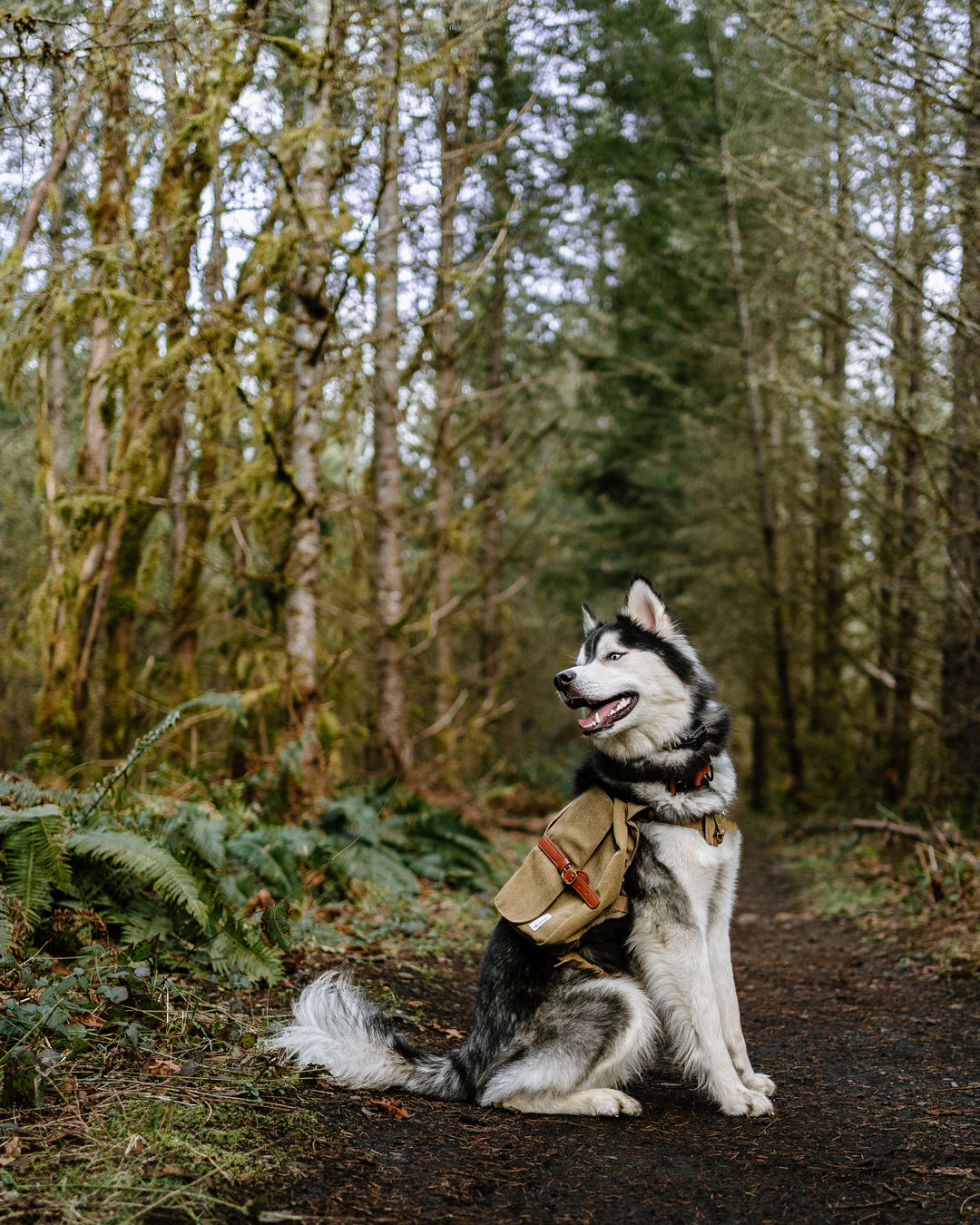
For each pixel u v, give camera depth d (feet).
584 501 67.31
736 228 45.75
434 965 18.26
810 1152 10.44
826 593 46.68
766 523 50.93
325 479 35.70
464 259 39.14
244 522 30.19
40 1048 10.48
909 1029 15.87
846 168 24.09
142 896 14.90
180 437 30.12
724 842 12.26
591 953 11.91
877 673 43.32
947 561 28.78
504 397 44.34
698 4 33.14
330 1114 10.55
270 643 29.94
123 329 24.02
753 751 67.10
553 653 60.70
